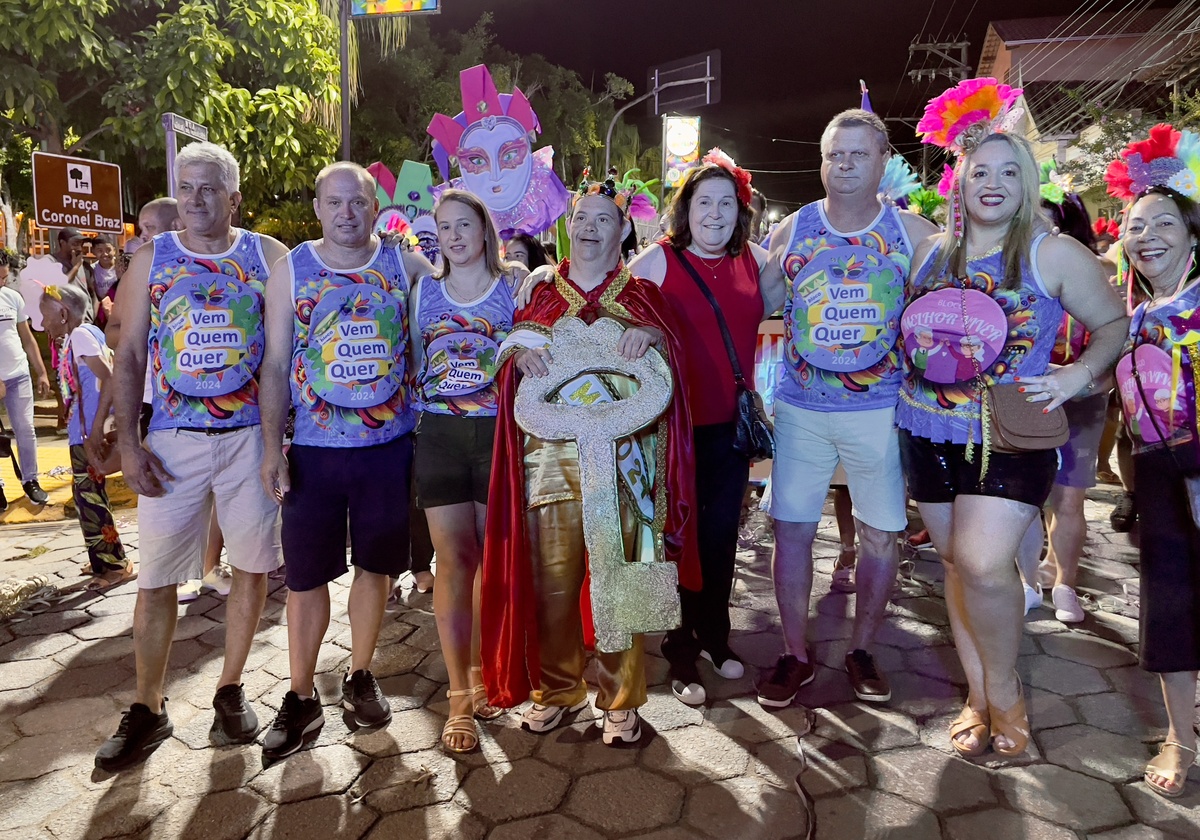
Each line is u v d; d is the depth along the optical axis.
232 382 2.70
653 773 2.53
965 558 2.42
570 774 2.53
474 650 3.09
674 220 3.05
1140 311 2.47
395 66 18.50
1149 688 2.99
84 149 10.26
